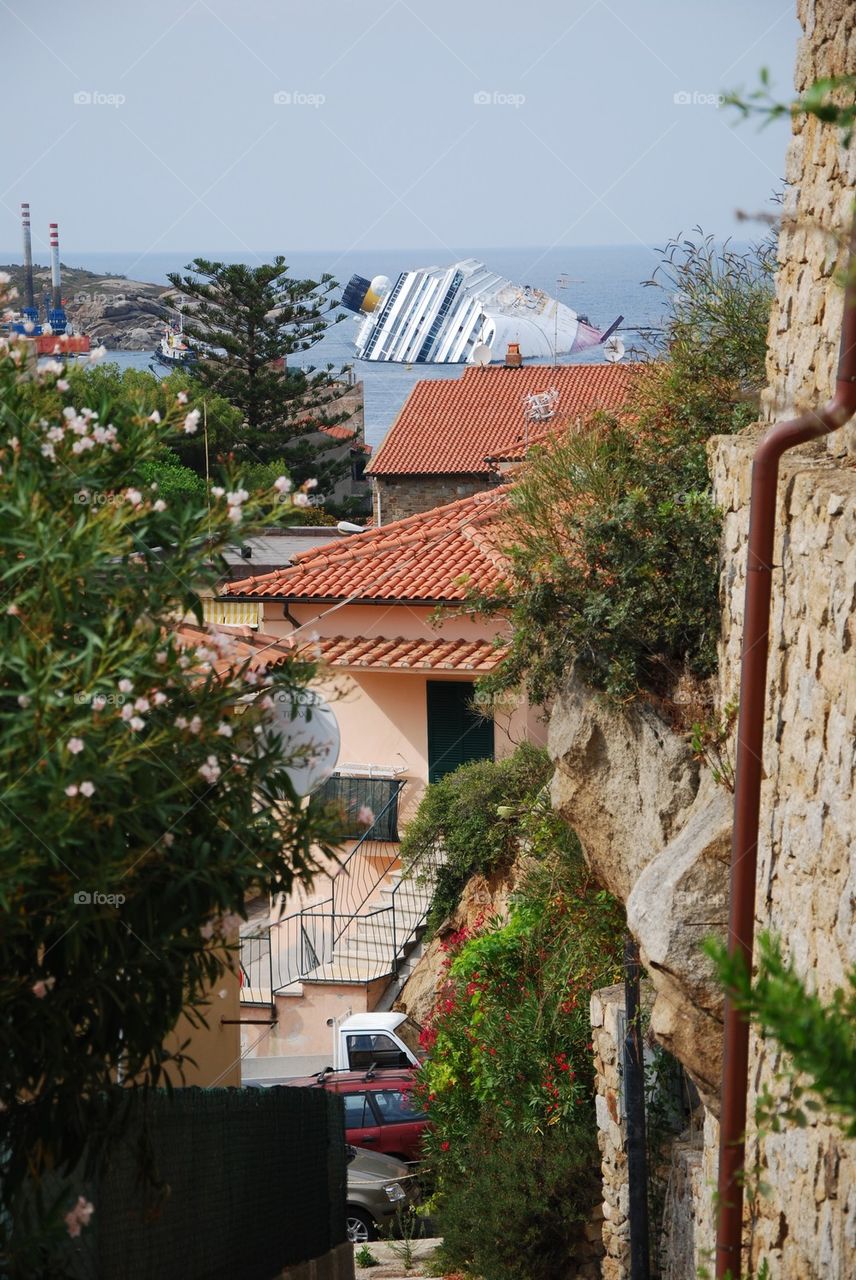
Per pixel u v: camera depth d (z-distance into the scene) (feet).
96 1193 29.99
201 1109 37.65
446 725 108.88
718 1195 29.84
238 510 24.03
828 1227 26.43
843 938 26.68
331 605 108.78
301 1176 50.44
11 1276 23.12
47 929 21.53
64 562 21.98
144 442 24.39
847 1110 13.07
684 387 51.47
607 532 43.57
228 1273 39.93
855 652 26.55
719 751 40.22
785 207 38.96
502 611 48.91
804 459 33.71
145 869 22.68
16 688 21.76
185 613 24.38
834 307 33.58
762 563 30.68
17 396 24.08
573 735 45.88
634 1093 48.67
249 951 107.76
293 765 24.56
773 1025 13.23
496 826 88.89
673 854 37.78
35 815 20.31
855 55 32.50
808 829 29.66
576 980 57.67
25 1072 22.47
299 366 262.47
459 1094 66.49
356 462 284.61
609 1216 52.80
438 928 98.73
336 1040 93.25
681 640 42.91
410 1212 77.05
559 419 58.03
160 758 22.40
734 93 14.38
